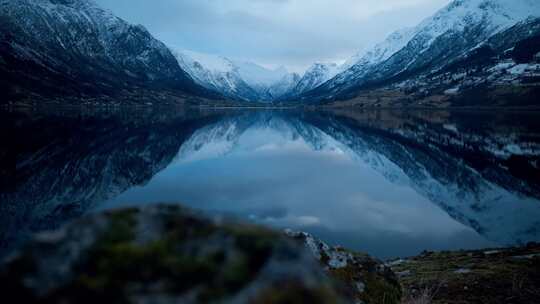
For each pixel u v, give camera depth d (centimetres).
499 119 14162
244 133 10650
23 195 3381
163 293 305
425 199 4153
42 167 4528
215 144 7944
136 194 3788
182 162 5756
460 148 7750
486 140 8588
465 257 2083
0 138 6512
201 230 367
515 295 1385
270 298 293
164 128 10688
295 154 7081
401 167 6056
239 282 310
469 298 1391
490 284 1497
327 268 1145
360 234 2942
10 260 323
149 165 5309
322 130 11912
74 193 3588
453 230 3162
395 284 1230
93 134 8131
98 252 341
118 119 13425
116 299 301
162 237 362
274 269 317
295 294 298
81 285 308
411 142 8756
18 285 304
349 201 3853
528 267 1669
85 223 372
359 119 17225
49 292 302
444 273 1717
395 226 3152
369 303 1104
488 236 3047
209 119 16038
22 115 12638
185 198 3744
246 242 346
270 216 3303
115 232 366
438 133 10381
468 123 13050
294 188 4341
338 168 5841
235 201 3716
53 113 14950
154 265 330
